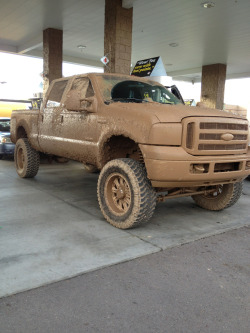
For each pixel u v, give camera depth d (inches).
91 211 199.3
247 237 165.6
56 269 122.2
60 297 105.0
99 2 400.5
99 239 153.8
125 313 98.3
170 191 191.5
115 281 116.6
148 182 161.9
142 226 175.8
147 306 102.3
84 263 128.0
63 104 226.7
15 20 478.9
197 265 131.9
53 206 207.3
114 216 171.6
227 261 136.7
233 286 116.6
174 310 100.7
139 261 133.0
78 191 251.4
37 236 155.0
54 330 89.4
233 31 496.4
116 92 198.7
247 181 331.9
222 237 164.6
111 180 175.5
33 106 517.7
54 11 438.0
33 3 408.2
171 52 649.0
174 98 221.3
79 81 221.0
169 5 396.5
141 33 520.7
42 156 303.3
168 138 152.1
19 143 296.4
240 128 174.4
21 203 211.6
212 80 739.4
